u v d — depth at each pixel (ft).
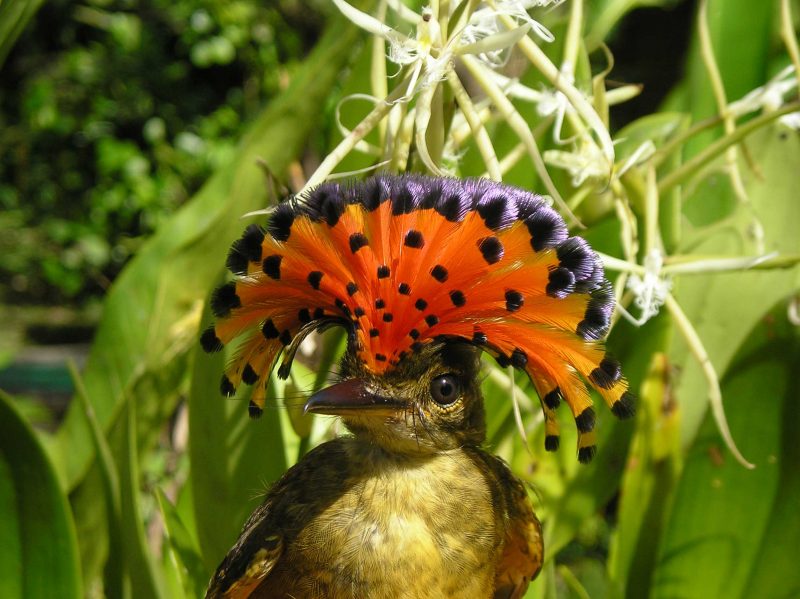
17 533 1.02
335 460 0.97
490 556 0.97
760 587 1.09
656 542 1.11
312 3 3.19
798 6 1.24
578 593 1.12
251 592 0.96
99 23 3.66
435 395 0.95
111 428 1.16
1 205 3.89
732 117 1.06
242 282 0.91
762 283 1.12
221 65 3.52
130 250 3.41
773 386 1.09
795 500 1.09
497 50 0.95
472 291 0.90
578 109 0.93
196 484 1.05
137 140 3.65
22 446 1.00
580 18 0.98
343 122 1.11
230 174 1.27
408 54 0.94
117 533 1.03
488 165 0.94
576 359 0.90
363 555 0.95
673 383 1.12
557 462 1.11
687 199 1.20
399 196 0.89
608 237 1.10
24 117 3.84
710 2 1.22
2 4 1.07
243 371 0.93
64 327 3.83
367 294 0.91
